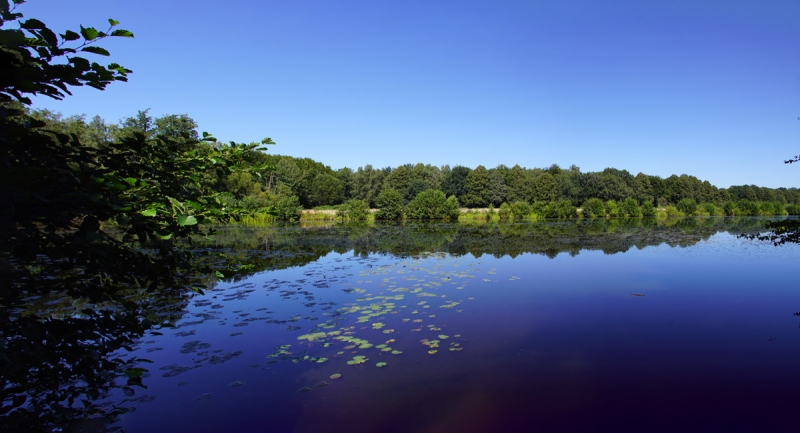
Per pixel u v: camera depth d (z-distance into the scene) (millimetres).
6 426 2172
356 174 64188
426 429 4555
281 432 4504
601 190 60688
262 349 6758
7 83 1919
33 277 2436
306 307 9203
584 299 9836
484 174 61781
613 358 6410
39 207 1997
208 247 20062
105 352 2525
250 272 13359
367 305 9352
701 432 4504
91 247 2264
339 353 6602
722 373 5906
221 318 8391
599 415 4832
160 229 2398
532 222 44344
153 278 2656
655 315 8609
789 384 5562
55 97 2027
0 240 2059
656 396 5273
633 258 16297
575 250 18781
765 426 4625
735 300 9727
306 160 81688
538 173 74188
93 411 3475
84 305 8477
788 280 12016
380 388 5465
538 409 4965
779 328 7773
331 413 4879
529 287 11148
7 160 1986
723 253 17641
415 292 10578
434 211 50344
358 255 17438
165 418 4738
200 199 2703
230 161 2852
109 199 2100
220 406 5012
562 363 6227
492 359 6371
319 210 52938
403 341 7113
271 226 37750
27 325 2158
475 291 10703
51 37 1834
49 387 2352
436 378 5738
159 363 6223
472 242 22562
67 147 2174
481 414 4848
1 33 1589
